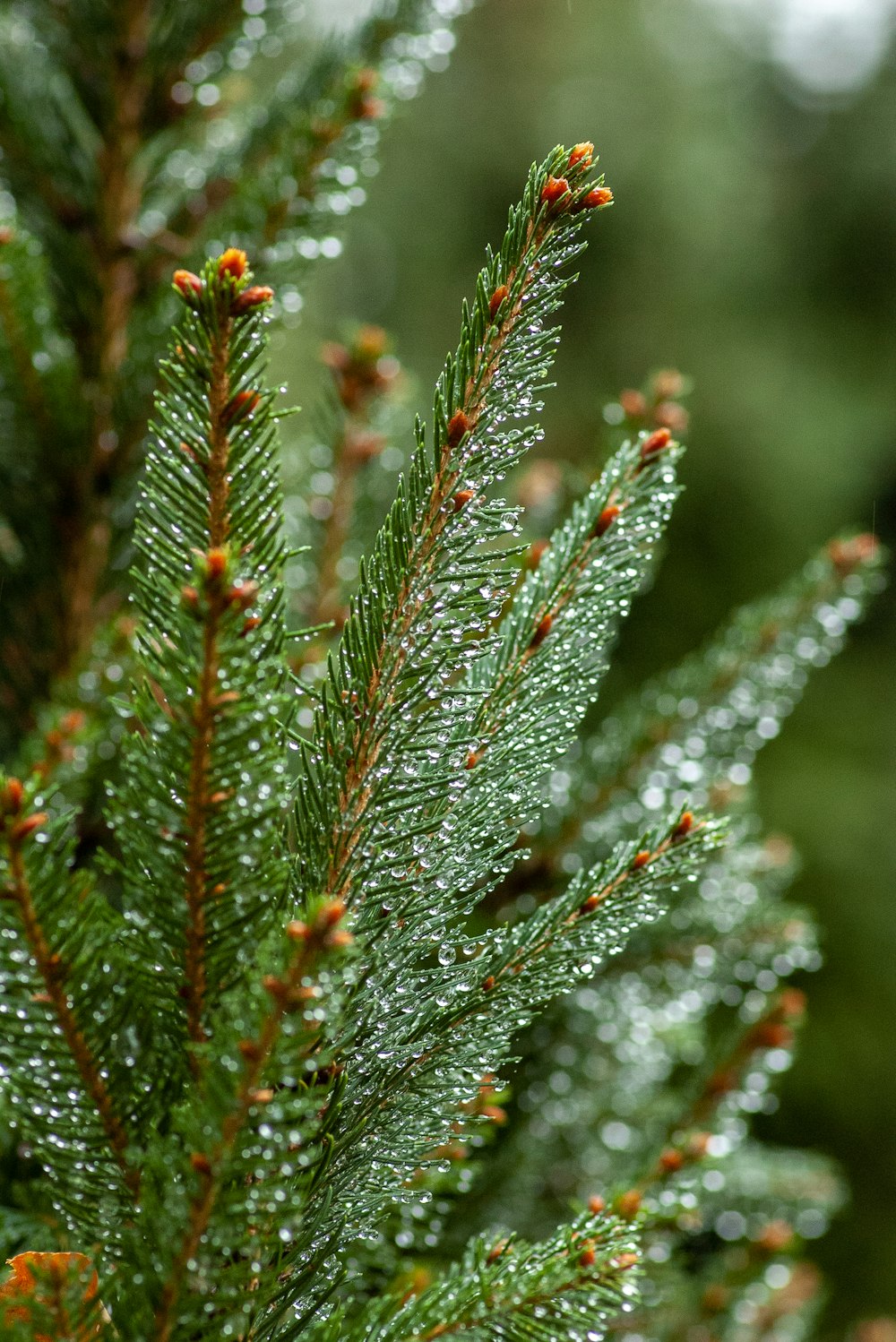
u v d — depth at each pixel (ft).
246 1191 2.24
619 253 14.26
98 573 3.34
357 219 14.06
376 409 3.55
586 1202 3.12
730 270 14.80
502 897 3.09
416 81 3.49
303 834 2.38
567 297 14.17
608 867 2.47
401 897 2.38
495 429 2.37
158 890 2.31
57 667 3.32
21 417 3.16
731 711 3.15
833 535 14.07
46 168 3.34
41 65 3.51
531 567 2.68
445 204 14.44
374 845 2.37
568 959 2.43
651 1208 2.60
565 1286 2.42
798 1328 3.62
